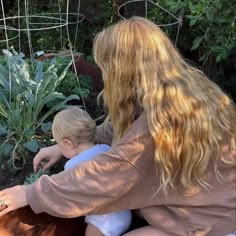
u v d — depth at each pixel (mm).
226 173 1913
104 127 2367
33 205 1933
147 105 1818
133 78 1881
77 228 2162
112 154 1852
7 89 3352
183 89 1834
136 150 1827
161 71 1857
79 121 2197
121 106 1920
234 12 3111
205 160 1838
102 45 1913
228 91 3961
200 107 1835
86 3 5262
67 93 3885
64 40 5230
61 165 3127
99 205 1896
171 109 1802
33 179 2660
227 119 1906
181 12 3627
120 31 1887
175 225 1927
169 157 1809
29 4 5598
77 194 1878
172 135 1799
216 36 3252
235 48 3594
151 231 1985
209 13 3113
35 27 5453
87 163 1891
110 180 1856
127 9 4750
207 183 1895
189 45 3973
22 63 3508
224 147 1896
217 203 1905
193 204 1904
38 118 3688
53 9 5434
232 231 1935
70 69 4387
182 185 1876
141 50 1861
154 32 1894
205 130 1826
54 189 1902
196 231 1904
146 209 1951
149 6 4422
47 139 3363
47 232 2086
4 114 3305
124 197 1911
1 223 1977
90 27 5289
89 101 4078
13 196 1942
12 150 3236
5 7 6156
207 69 3820
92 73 4387
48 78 3357
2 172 3184
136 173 1850
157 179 1869
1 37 5668
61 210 1903
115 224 2074
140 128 1834
